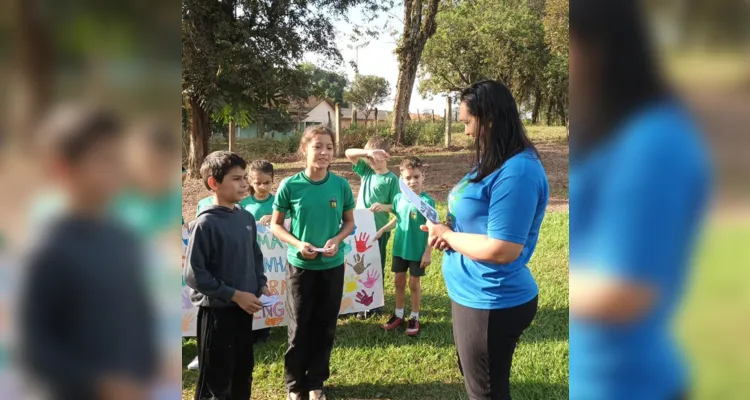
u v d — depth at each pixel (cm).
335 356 357
